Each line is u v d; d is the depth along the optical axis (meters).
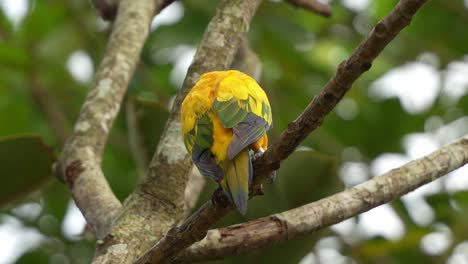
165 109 11.14
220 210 7.20
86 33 17.45
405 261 14.51
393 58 17.67
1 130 16.88
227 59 9.74
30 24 17.20
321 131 15.72
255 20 16.48
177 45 16.34
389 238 14.19
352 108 17.08
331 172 10.36
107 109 10.67
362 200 8.76
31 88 16.36
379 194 8.81
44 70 17.36
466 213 14.61
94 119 10.55
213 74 8.71
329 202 8.66
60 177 10.52
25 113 16.88
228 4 10.02
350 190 8.81
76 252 15.38
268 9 16.73
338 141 16.45
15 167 10.82
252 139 7.32
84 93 17.56
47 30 17.34
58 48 17.34
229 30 9.84
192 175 10.25
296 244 9.99
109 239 8.53
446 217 14.66
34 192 11.48
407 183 8.91
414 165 9.01
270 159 7.09
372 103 16.86
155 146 11.14
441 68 17.42
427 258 14.47
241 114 7.78
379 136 16.44
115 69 10.99
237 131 7.41
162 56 17.41
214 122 7.71
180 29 16.45
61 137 15.98
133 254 8.44
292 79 17.50
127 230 8.58
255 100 8.05
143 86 16.52
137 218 8.69
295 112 17.17
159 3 12.12
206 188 10.81
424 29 17.69
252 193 7.44
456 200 14.96
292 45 16.83
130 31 11.38
